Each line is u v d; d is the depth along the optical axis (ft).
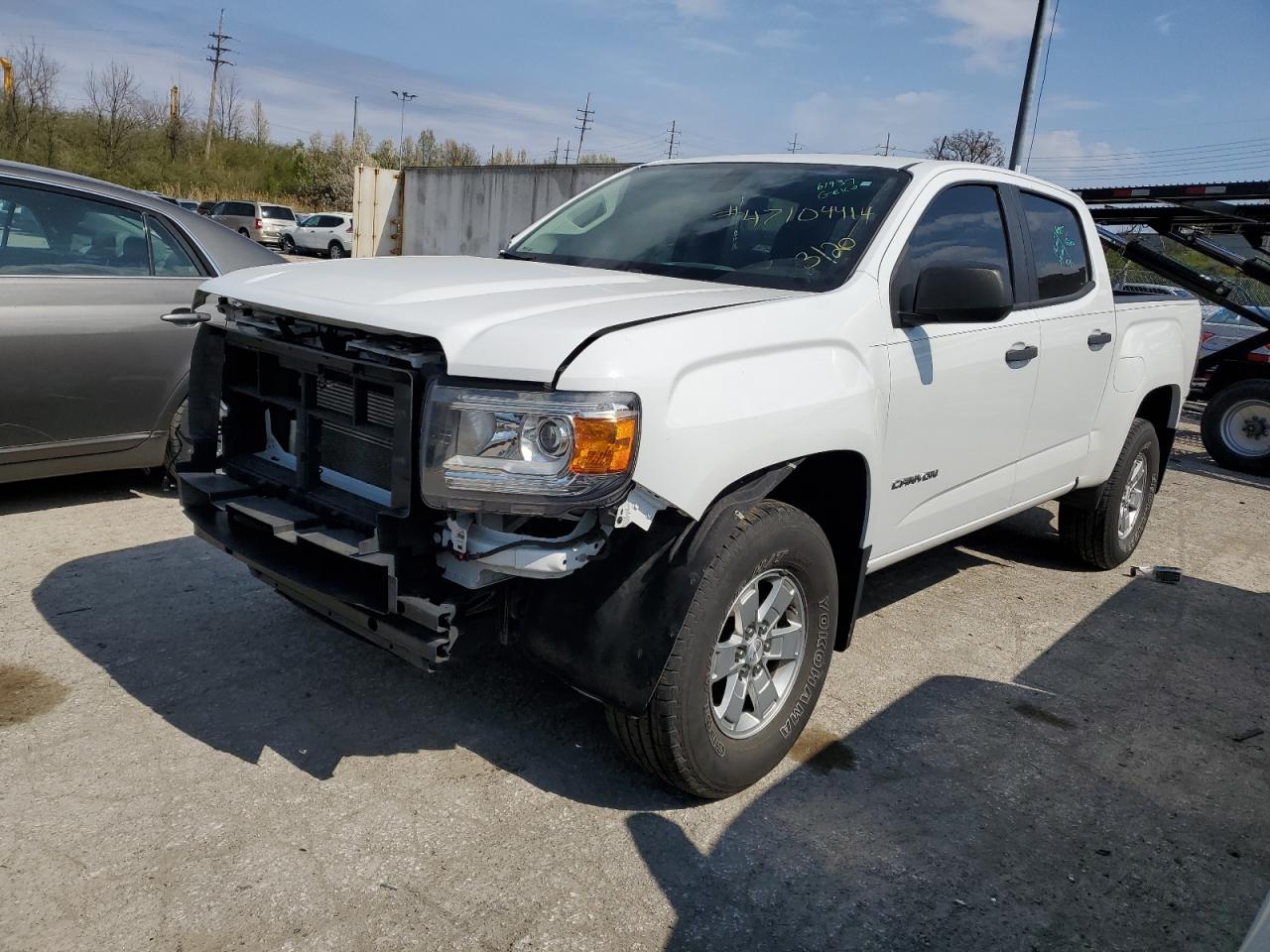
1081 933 8.27
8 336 14.90
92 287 15.84
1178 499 25.44
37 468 15.81
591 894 8.25
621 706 8.53
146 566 14.40
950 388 11.68
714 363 8.56
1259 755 11.61
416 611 8.07
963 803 10.07
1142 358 16.46
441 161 227.81
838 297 10.19
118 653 11.80
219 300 10.18
